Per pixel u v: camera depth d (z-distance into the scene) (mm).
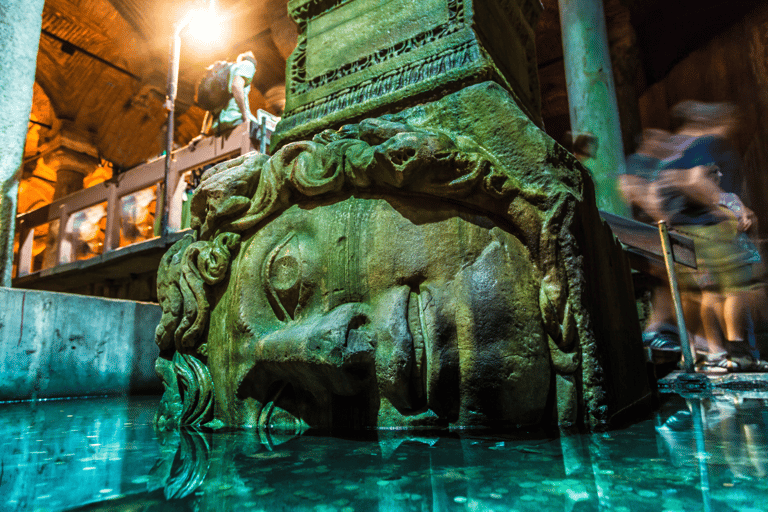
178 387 2375
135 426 2168
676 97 13195
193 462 1305
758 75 9953
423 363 1867
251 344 2111
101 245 10211
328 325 1853
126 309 4434
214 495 975
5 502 947
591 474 1101
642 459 1252
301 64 3064
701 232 5375
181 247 2633
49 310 3807
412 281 1962
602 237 2500
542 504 883
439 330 1869
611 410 1996
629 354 2654
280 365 1966
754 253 5105
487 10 2713
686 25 12297
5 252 4543
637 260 5617
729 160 9469
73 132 18500
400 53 2666
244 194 2369
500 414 1835
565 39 8422
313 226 2184
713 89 11672
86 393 4020
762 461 1212
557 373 1874
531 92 3357
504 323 1855
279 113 15078
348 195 2156
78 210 8570
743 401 2656
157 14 15727
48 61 17141
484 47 2514
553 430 1763
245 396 2119
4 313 3525
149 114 18234
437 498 931
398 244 1992
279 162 2266
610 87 7973
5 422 2330
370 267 2004
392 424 1843
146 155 19562
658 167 7551
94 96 18297
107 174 19328
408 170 1926
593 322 2014
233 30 16281
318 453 1399
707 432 1663
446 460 1275
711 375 4141
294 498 945
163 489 1032
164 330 2488
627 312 2805
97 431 1992
